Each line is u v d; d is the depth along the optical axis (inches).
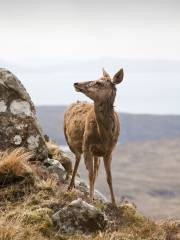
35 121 1663.4
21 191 1368.1
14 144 1624.0
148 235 1250.6
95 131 1433.3
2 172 1390.3
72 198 1390.3
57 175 1609.3
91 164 1454.2
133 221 1364.4
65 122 1622.8
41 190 1390.3
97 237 1187.3
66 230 1224.2
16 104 1657.2
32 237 1159.6
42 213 1252.5
